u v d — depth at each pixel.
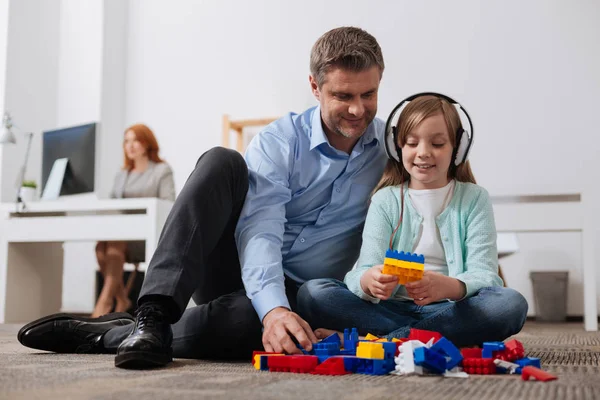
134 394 0.69
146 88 4.90
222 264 1.33
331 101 1.30
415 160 1.31
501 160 4.17
